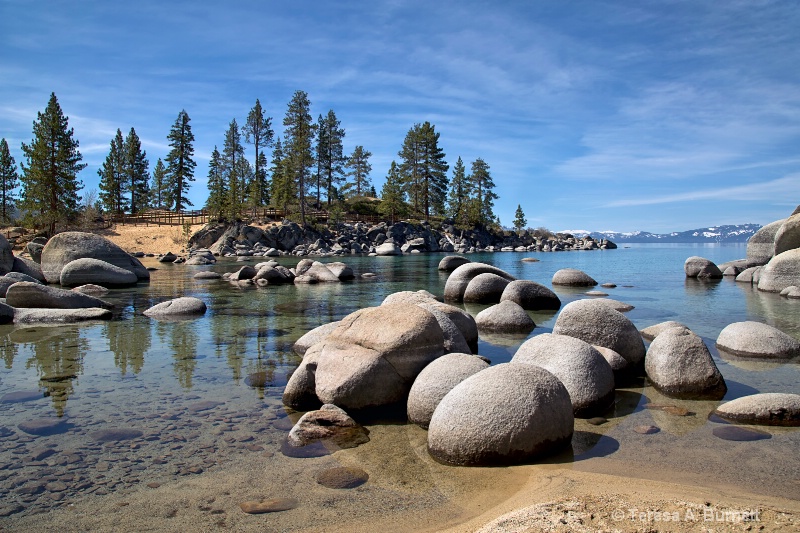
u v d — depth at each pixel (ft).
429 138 252.21
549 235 324.39
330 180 254.47
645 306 51.96
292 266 127.85
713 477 14.78
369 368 21.70
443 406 17.12
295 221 210.79
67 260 80.23
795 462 15.76
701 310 48.85
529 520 11.86
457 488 14.47
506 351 31.63
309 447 17.60
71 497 14.10
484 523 12.40
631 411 20.88
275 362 29.27
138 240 173.17
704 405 21.52
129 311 49.03
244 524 12.71
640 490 13.71
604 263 141.59
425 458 16.67
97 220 190.60
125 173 228.02
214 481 15.06
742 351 29.53
